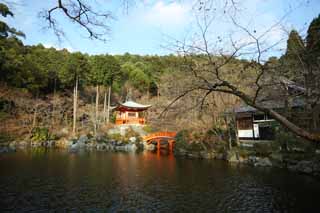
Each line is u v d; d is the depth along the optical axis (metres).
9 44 28.52
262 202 10.37
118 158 24.42
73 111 41.31
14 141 31.84
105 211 9.48
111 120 44.84
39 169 17.50
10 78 29.69
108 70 42.16
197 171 17.36
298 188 12.19
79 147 33.44
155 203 10.44
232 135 24.30
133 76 49.62
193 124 20.89
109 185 13.35
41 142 33.97
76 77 40.34
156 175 16.09
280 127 19.88
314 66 5.35
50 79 40.38
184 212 9.38
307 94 5.31
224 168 18.33
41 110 36.44
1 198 10.83
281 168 17.23
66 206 9.95
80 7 4.08
